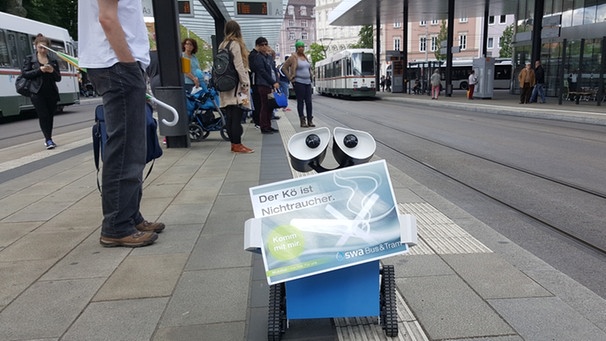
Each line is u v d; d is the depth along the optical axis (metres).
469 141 10.04
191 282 3.08
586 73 22.08
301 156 2.50
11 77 17.16
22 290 3.00
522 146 9.28
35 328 2.55
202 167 6.79
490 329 2.49
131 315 2.68
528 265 3.36
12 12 31.34
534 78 21.06
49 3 39.06
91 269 3.30
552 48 25.05
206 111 9.41
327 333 2.48
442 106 22.64
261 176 6.12
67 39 22.23
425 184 6.10
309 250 2.16
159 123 8.43
